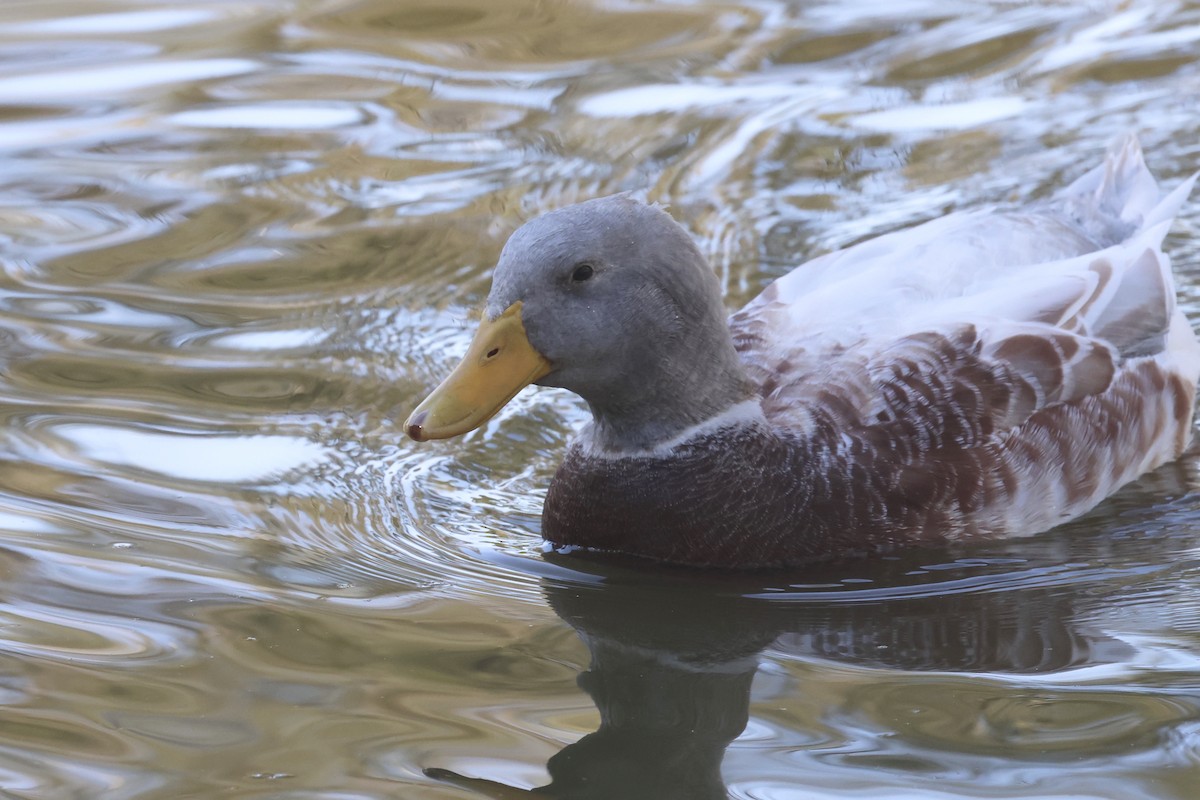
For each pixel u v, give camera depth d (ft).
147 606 28.53
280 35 61.98
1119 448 34.06
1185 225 46.91
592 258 29.32
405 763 23.52
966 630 28.76
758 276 44.73
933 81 56.59
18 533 31.12
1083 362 33.30
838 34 60.90
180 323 41.37
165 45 61.00
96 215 47.65
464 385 29.25
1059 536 32.63
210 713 24.85
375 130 53.42
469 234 46.29
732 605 29.99
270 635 27.71
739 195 49.11
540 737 24.52
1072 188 40.96
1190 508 33.88
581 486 31.86
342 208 48.08
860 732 24.81
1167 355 35.86
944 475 31.55
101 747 23.77
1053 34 60.13
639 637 28.55
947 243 35.73
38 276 43.78
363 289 43.27
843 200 48.67
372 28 62.64
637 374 30.37
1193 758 23.59
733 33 61.16
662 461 31.19
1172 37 59.21
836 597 30.32
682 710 25.67
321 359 39.81
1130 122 52.95
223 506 32.91
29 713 24.73
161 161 51.37
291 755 23.63
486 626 28.66
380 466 35.50
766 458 31.22
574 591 30.53
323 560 31.12
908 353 32.35
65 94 56.44
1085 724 24.79
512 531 33.37
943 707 25.54
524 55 59.82
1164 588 30.22
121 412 36.70
